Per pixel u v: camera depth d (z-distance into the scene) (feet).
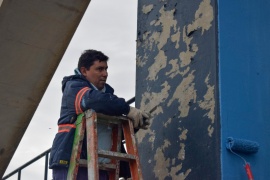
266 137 17.51
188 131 17.98
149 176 19.33
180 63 19.04
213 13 18.01
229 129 16.88
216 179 16.39
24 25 29.71
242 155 16.81
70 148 15.90
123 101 15.81
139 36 21.56
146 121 16.40
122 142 17.33
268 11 19.01
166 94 19.38
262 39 18.49
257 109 17.61
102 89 17.39
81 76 16.87
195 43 18.54
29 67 31.99
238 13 18.26
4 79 32.12
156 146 19.31
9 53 31.07
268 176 17.13
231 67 17.56
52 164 15.88
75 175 15.35
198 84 18.02
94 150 15.02
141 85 20.79
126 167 17.29
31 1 28.43
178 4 19.79
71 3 28.99
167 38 19.95
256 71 18.01
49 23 29.86
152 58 20.53
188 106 18.24
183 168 17.85
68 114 16.31
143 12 21.65
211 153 16.83
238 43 17.95
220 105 17.01
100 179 16.72
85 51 17.49
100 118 16.02
